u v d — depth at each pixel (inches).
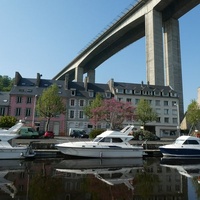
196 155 853.2
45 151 790.5
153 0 2306.8
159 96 2122.3
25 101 1819.6
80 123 1899.6
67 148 771.4
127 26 2610.7
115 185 391.2
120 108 1616.6
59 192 340.2
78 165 629.9
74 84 2044.8
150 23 2327.8
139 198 315.6
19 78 1914.4
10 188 359.3
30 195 321.1
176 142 905.5
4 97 1887.3
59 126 1860.2
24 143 908.6
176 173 522.3
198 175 495.8
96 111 1592.0
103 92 2048.5
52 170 536.7
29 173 490.6
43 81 1988.2
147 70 2335.1
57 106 1585.9
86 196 322.0
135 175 491.8
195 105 1904.5
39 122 1813.5
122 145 814.5
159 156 908.0
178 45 2497.5
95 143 791.7
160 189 367.9
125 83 2175.2
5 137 713.6
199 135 1369.3
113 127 1589.6
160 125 2080.5
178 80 2397.9
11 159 709.9
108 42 3009.4
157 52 2277.3
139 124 1956.2
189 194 338.0
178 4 2308.1
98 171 538.0
